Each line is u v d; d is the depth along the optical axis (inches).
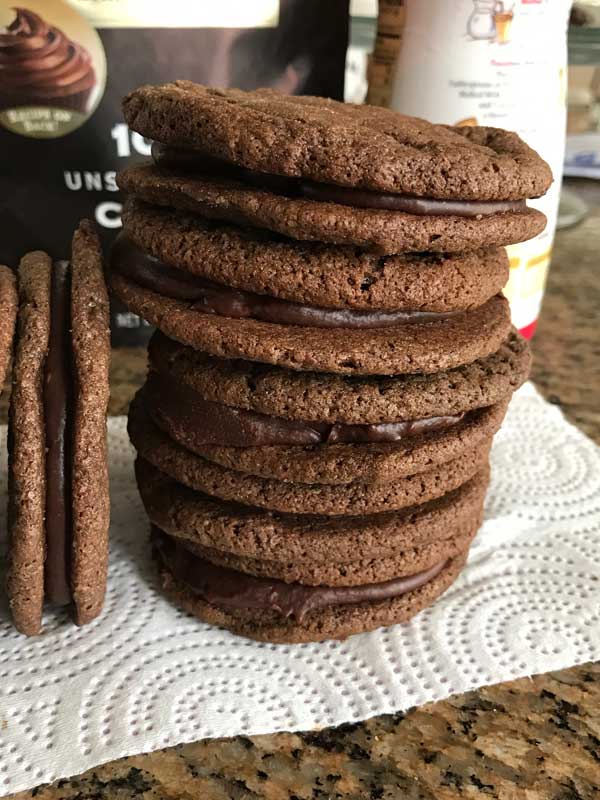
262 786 4.3
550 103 7.9
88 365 4.6
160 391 5.3
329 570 5.2
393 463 4.9
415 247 4.4
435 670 5.0
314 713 4.7
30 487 4.6
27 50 8.0
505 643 5.2
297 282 4.5
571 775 4.4
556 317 11.0
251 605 5.3
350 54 12.4
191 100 4.5
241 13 8.3
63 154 8.6
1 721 4.5
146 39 8.2
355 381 4.8
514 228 4.6
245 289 4.6
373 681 4.9
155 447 5.4
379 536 5.2
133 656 5.0
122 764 4.3
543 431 7.9
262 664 5.1
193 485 5.2
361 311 4.7
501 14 7.3
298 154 4.2
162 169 5.0
